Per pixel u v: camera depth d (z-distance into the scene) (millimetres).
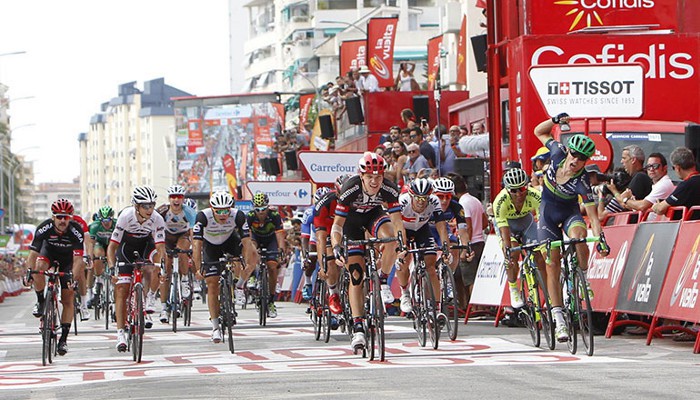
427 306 22266
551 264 20750
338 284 22797
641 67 28141
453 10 88500
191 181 132625
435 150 40219
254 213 33969
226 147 131375
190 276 33719
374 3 168250
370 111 53844
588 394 14617
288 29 184375
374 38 67188
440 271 23766
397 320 31234
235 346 24797
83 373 19938
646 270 22391
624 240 23688
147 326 30719
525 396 14562
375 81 63562
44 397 16391
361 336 20328
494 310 29641
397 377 17219
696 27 29844
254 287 34594
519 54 28828
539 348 21656
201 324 33812
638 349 21000
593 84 28109
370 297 20344
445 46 91688
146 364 21250
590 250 25172
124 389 16891
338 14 169875
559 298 20750
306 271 31234
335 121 64875
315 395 15148
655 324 21703
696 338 21500
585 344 20062
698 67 28969
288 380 17219
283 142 82000
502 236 22109
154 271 30531
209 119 131375
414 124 42250
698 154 24250
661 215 23031
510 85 29281
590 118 28156
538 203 22250
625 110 28109
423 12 150125
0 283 78688
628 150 25875
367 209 20516
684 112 29047
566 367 18141
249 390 16031
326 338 25109
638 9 29906
